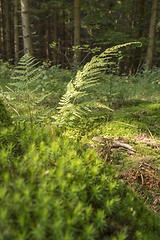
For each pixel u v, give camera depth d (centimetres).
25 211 110
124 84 777
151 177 261
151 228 176
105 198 146
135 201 184
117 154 305
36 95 548
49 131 224
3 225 107
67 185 133
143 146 343
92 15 1467
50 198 119
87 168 167
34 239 111
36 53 2423
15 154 179
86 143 317
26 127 224
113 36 1262
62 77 704
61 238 109
